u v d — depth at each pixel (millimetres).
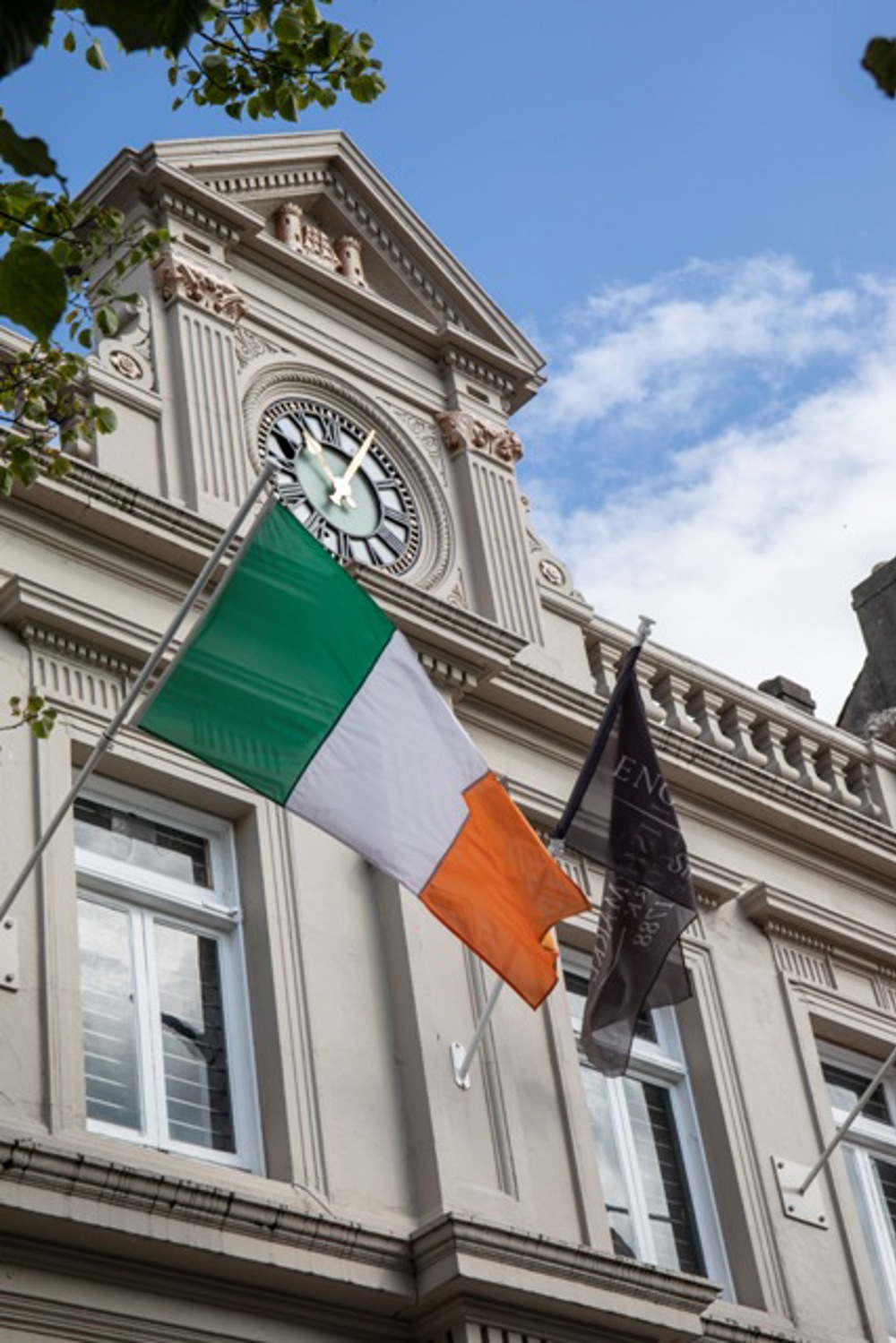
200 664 10781
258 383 14359
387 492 14836
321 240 15711
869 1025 15523
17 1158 9625
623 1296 11586
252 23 9773
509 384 16172
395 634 11539
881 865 16438
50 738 11648
